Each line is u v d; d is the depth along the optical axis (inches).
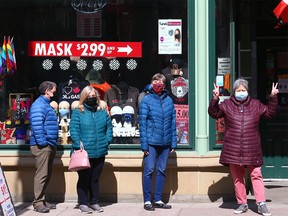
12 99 370.3
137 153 357.1
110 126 339.3
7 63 368.2
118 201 358.6
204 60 355.9
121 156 355.9
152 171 338.6
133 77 365.7
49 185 361.4
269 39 417.7
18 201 362.0
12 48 368.8
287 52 417.7
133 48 365.7
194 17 357.7
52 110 337.7
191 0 357.4
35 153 335.9
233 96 328.2
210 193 356.2
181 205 351.3
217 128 359.3
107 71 367.2
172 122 342.6
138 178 357.7
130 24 365.4
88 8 366.6
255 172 326.3
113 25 366.3
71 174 360.5
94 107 335.0
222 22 363.3
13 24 369.7
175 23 361.4
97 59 367.6
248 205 347.9
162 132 337.1
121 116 364.8
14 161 358.6
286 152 417.7
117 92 366.3
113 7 366.3
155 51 363.6
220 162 328.2
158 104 338.0
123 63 366.3
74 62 368.2
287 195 376.5
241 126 321.4
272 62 418.9
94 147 331.0
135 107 365.1
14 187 362.0
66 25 368.2
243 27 390.6
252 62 377.7
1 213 280.5
